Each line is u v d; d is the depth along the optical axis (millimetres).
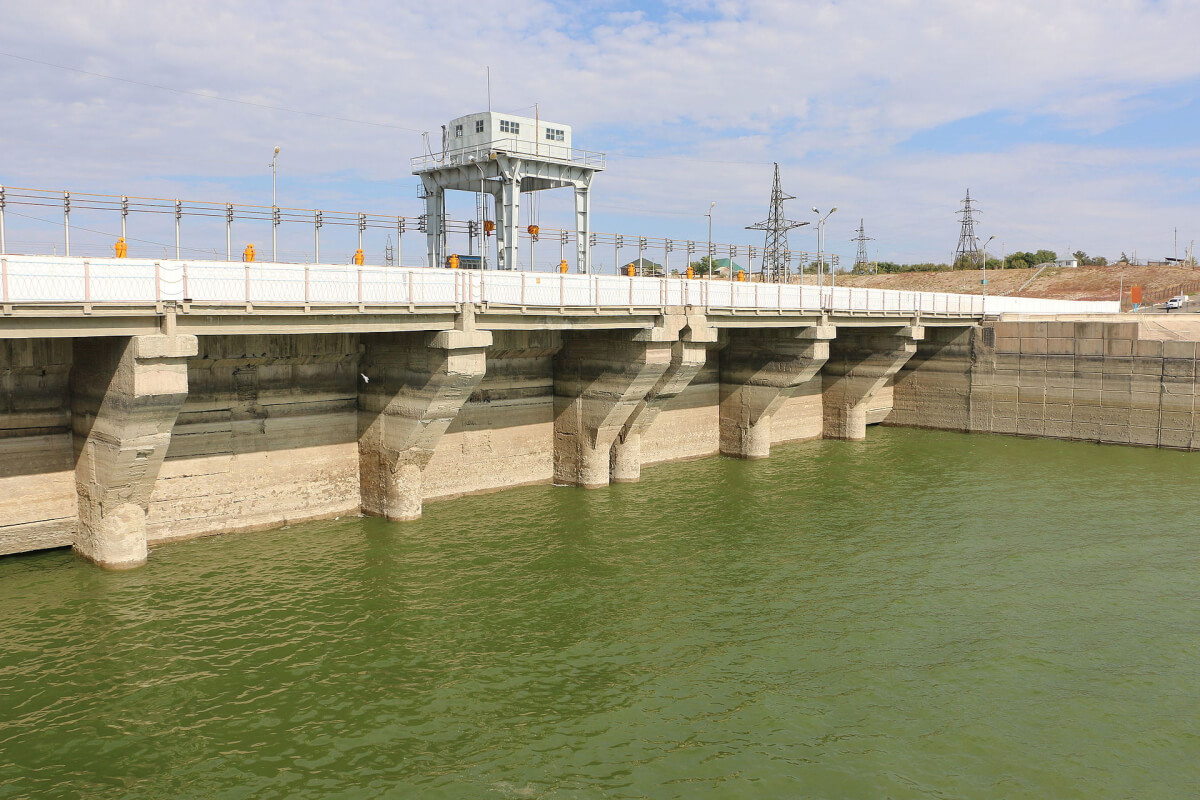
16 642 22625
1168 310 91438
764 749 19141
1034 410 56125
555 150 48469
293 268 28484
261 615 25016
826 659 23531
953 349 59125
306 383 33375
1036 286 121312
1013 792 17750
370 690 21156
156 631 23641
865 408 56719
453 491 38656
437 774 17922
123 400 24547
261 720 19656
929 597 28047
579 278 36875
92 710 19719
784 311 44594
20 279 22781
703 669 22797
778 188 96000
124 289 24828
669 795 17422
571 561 30594
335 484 34781
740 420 49656
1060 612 26953
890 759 18844
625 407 40000
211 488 31125
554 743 19188
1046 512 38062
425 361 31734
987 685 22219
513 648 23672
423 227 45688
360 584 27703
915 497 40500
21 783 17141
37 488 27453
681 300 40156
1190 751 19297
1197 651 24297
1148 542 33844
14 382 26672
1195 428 50438
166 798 16875
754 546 32844
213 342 29641
